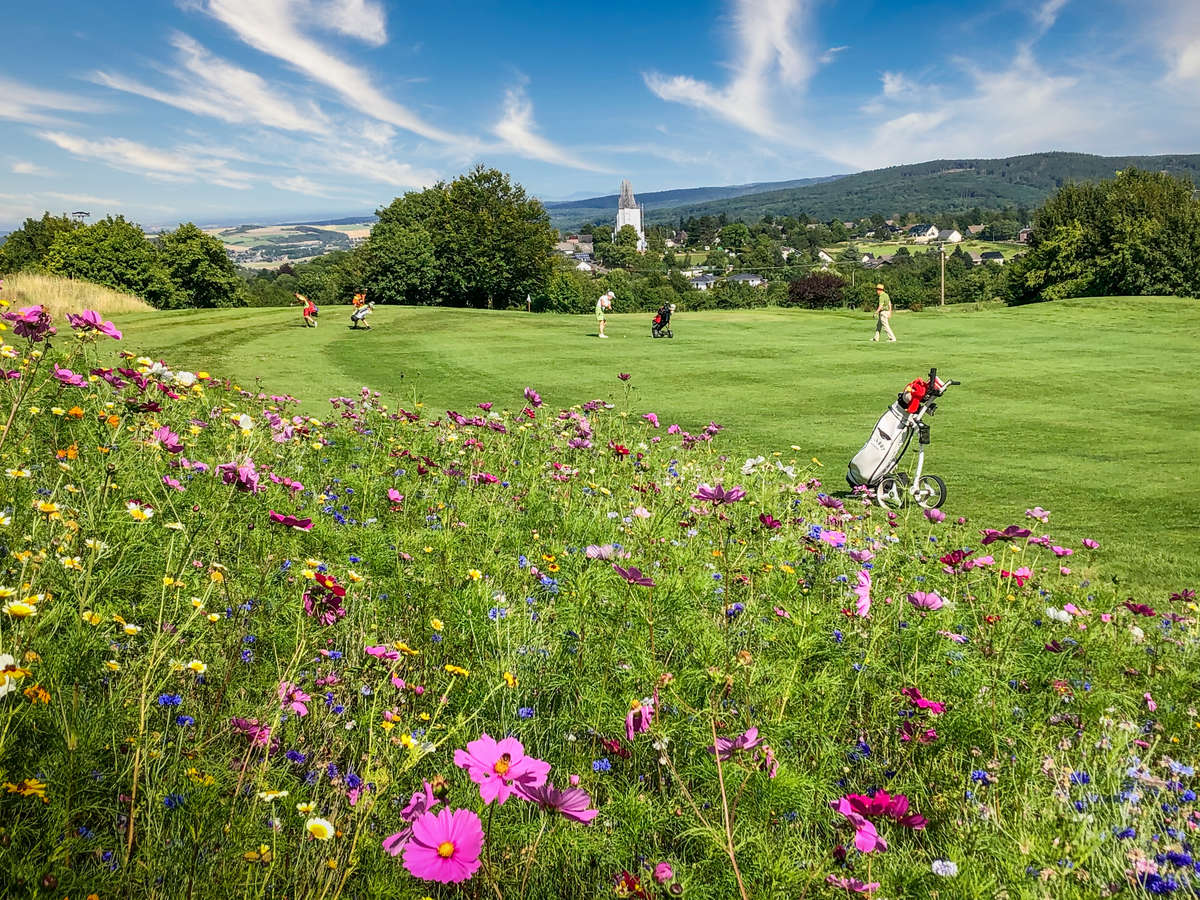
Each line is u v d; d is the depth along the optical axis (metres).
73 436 4.34
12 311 2.88
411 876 1.71
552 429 8.84
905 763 2.50
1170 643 4.23
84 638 2.14
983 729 2.57
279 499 4.17
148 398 4.70
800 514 6.68
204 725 2.11
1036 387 17.83
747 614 3.40
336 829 1.75
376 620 2.98
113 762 1.83
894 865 1.86
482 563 3.98
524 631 3.02
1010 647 3.37
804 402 15.92
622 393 16.38
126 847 1.54
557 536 5.08
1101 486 10.02
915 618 3.56
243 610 2.81
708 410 14.97
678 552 4.18
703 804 2.11
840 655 3.00
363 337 24.48
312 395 14.35
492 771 1.33
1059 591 4.98
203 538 3.24
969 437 13.12
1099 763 2.59
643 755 2.35
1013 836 2.00
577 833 1.87
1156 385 18.09
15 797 1.61
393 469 6.13
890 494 9.23
